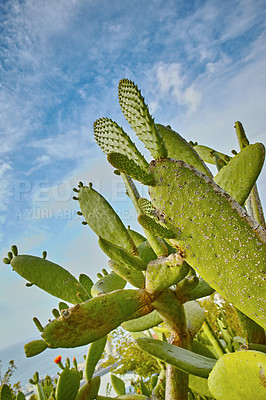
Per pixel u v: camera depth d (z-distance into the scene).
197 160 0.99
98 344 1.20
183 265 0.74
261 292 0.58
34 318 0.74
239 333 1.71
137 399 1.35
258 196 1.01
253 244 0.59
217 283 0.63
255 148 0.80
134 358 2.32
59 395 1.05
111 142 0.82
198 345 1.04
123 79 0.77
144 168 0.77
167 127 1.06
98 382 1.22
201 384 1.02
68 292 1.09
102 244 0.78
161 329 1.29
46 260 1.13
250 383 0.59
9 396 1.10
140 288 0.83
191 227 0.65
